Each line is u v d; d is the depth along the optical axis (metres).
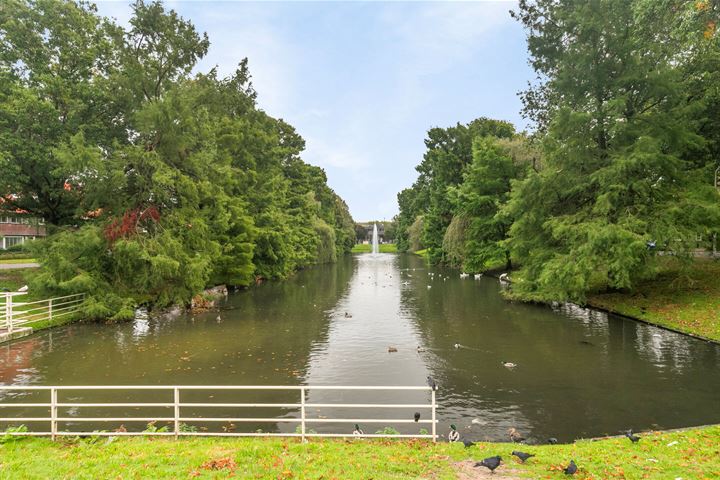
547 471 7.32
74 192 31.03
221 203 31.09
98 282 24.73
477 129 63.53
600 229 21.75
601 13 23.19
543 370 15.38
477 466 7.53
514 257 30.34
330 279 49.97
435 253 68.50
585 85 24.44
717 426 9.98
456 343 19.36
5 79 26.94
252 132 44.16
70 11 30.08
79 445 8.78
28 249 23.66
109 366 16.08
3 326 20.75
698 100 23.53
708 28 17.44
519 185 27.58
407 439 9.62
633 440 8.98
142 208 26.89
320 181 88.81
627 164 22.41
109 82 30.44
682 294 24.08
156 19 29.88
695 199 22.31
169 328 22.92
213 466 7.35
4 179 26.47
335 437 9.80
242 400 12.94
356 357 17.31
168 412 12.02
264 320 25.16
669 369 15.12
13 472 7.06
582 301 25.88
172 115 27.17
